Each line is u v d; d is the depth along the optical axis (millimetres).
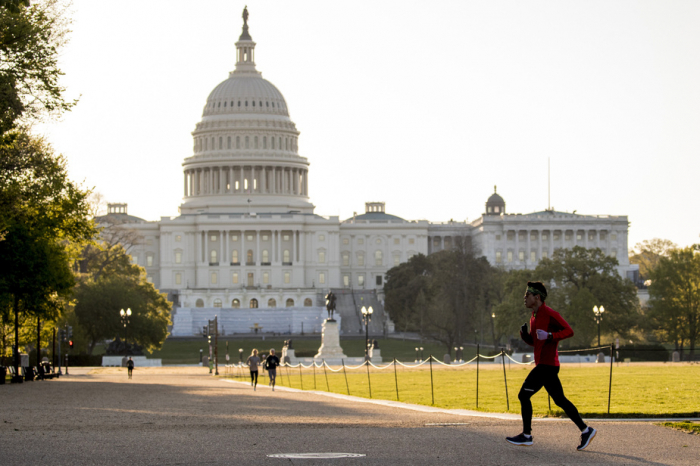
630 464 17734
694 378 51500
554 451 19281
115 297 116812
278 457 18359
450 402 36812
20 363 60094
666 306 116625
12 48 43938
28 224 57125
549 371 20109
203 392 47250
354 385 54531
